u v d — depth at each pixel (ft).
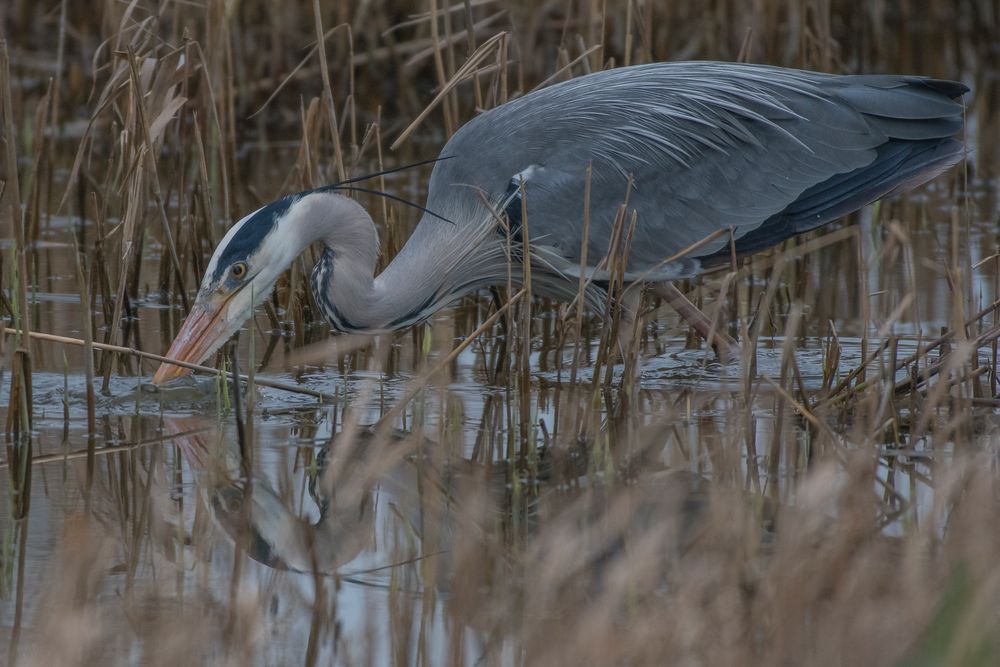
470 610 23.54
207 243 47.09
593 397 33.45
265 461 31.42
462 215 36.94
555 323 43.91
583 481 30.25
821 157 37.70
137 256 44.19
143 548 26.45
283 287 46.37
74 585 24.00
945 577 21.98
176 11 55.31
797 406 30.09
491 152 36.96
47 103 47.83
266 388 37.01
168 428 33.73
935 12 83.76
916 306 33.91
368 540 27.22
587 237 33.58
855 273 49.62
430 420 34.45
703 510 28.02
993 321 36.81
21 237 32.99
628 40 43.06
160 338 41.22
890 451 31.19
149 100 43.83
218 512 28.40
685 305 38.14
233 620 22.80
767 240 37.99
